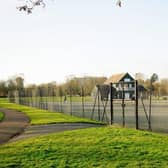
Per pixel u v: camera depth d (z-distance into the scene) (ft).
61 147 51.03
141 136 60.03
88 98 334.44
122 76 409.90
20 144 55.21
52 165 40.70
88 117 123.85
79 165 40.47
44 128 82.23
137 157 43.62
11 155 46.62
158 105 227.20
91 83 351.67
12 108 196.13
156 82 318.45
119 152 46.60
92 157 44.29
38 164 41.29
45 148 50.55
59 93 283.79
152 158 42.91
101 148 49.47
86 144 52.90
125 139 56.49
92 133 65.46
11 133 73.20
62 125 88.99
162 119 111.65
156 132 70.49
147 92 311.06
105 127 77.10
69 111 163.32
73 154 46.16
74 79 331.36
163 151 46.50
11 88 428.15
